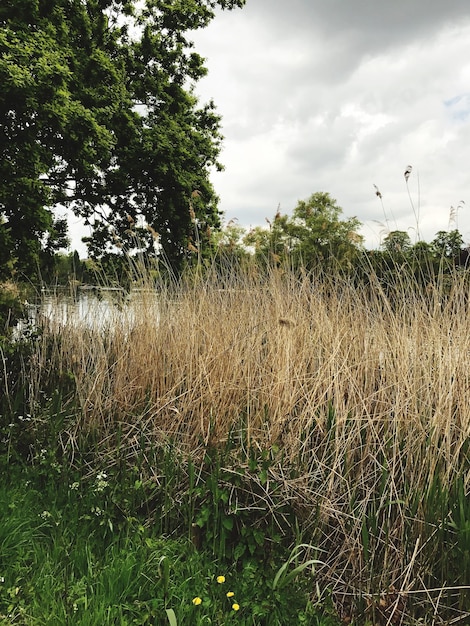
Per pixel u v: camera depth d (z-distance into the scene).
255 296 5.21
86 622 2.59
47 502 4.01
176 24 18.08
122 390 4.96
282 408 3.92
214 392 4.28
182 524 3.69
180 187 16.06
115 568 3.03
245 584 3.05
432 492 3.07
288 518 3.50
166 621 2.73
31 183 10.72
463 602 2.85
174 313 5.50
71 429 4.95
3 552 3.22
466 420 3.41
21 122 10.41
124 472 4.15
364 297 4.71
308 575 3.16
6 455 4.74
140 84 17.33
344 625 2.97
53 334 6.47
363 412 3.83
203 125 19.47
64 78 10.70
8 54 9.86
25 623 2.60
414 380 3.64
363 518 3.04
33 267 10.43
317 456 3.84
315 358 4.42
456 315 4.02
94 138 12.37
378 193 4.53
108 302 6.22
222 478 3.63
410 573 3.02
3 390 5.93
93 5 16.27
